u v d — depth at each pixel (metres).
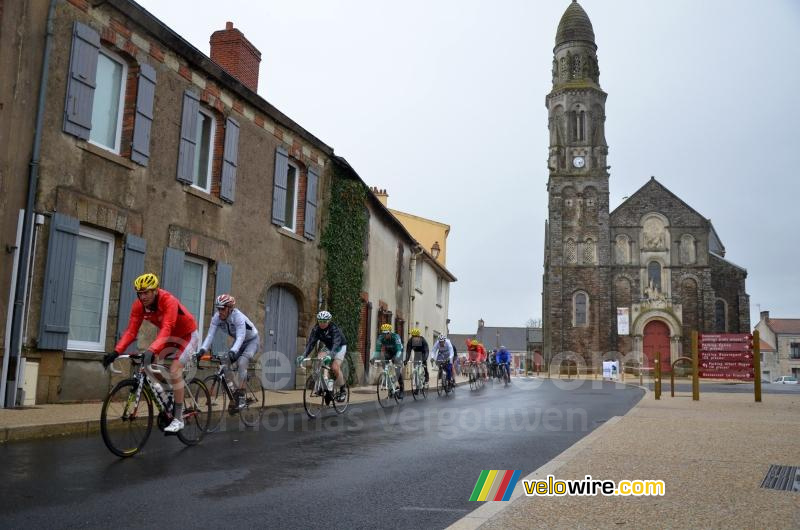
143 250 11.78
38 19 9.92
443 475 6.12
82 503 4.82
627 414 11.12
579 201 51.28
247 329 9.39
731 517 4.24
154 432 8.52
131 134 11.59
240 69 16.77
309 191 17.62
